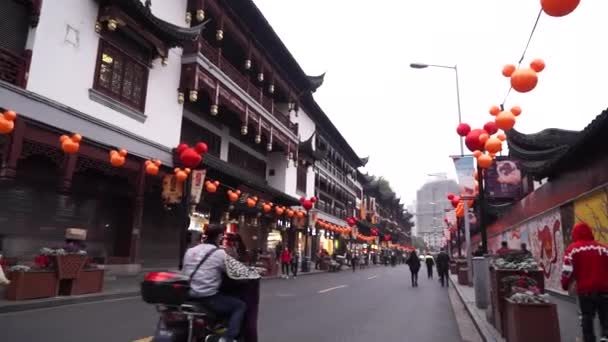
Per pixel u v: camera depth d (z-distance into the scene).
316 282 23.30
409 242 130.50
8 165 13.51
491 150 10.34
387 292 18.14
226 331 4.70
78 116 16.20
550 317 6.52
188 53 22.95
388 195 93.94
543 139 21.25
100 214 18.47
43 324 8.35
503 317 7.89
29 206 15.32
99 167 17.31
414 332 9.09
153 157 20.17
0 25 14.01
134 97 19.50
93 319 9.14
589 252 6.07
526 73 7.46
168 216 22.77
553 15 5.07
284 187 37.72
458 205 26.42
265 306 12.37
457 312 12.40
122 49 18.77
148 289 4.52
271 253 27.84
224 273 4.94
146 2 18.38
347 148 60.78
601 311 5.94
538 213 18.70
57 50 15.62
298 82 38.56
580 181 13.69
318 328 9.19
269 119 32.47
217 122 29.45
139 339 7.29
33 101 14.46
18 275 10.61
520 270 8.03
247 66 28.81
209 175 24.52
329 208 54.09
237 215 29.88
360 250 67.25
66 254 11.81
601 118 10.09
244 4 26.86
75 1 16.47
